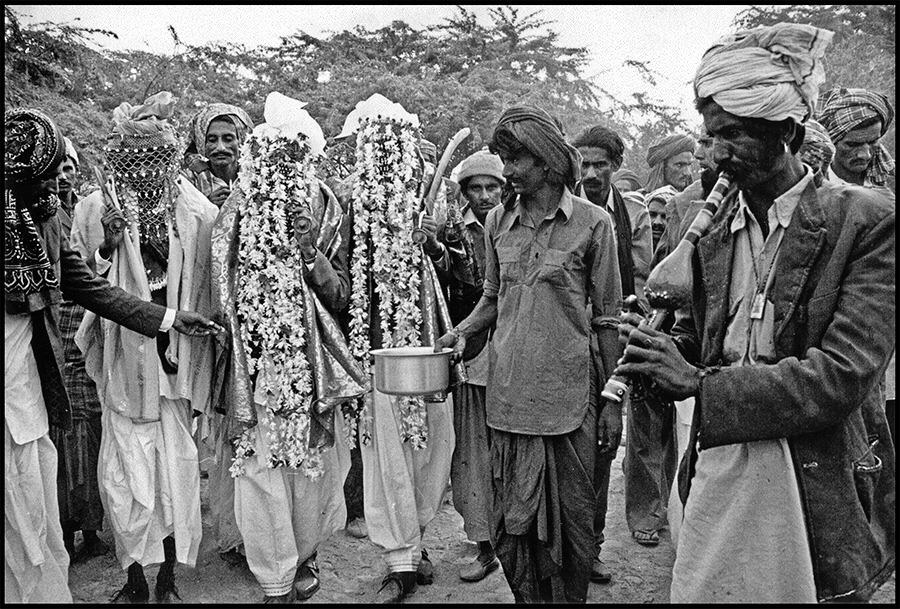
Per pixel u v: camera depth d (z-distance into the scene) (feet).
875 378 6.74
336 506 13.11
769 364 7.23
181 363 11.96
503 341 10.21
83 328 12.23
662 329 8.61
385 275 12.69
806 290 7.04
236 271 12.04
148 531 11.84
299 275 12.06
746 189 7.36
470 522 13.32
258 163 11.93
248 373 11.80
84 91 31.71
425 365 10.30
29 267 9.94
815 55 6.86
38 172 9.86
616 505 16.94
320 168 14.98
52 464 10.54
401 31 41.93
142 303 11.37
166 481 11.99
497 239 10.64
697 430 8.14
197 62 36.88
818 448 7.08
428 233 12.88
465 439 13.44
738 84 6.85
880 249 6.78
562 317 9.95
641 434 14.56
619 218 13.75
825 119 12.55
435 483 13.11
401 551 12.58
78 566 14.03
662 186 21.38
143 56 34.88
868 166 12.87
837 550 7.00
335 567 13.84
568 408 9.87
